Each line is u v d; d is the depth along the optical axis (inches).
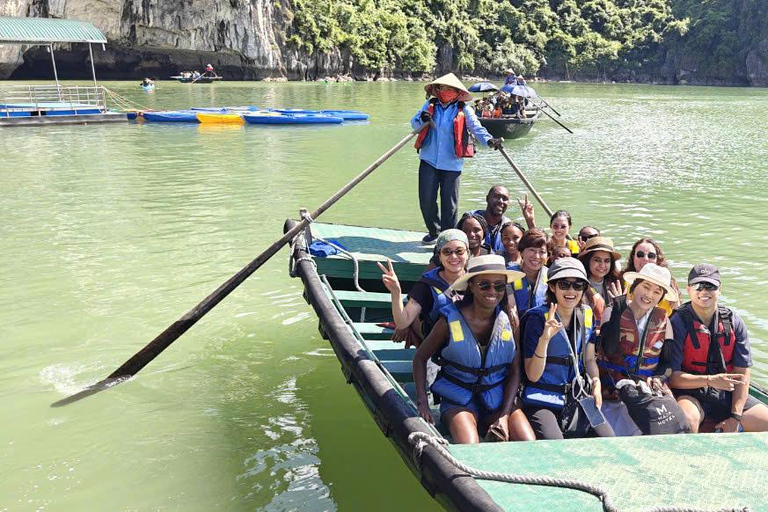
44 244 350.6
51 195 472.7
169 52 2256.4
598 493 109.4
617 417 154.0
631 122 1120.2
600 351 160.7
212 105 1234.0
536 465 119.6
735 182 549.3
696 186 529.0
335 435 183.0
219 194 479.8
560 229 204.5
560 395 150.5
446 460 117.7
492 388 147.8
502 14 3764.8
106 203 448.5
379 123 992.2
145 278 299.3
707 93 2504.9
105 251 339.0
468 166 621.9
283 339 242.4
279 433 183.3
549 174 581.3
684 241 366.0
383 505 154.3
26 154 657.6
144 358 211.3
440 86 258.2
